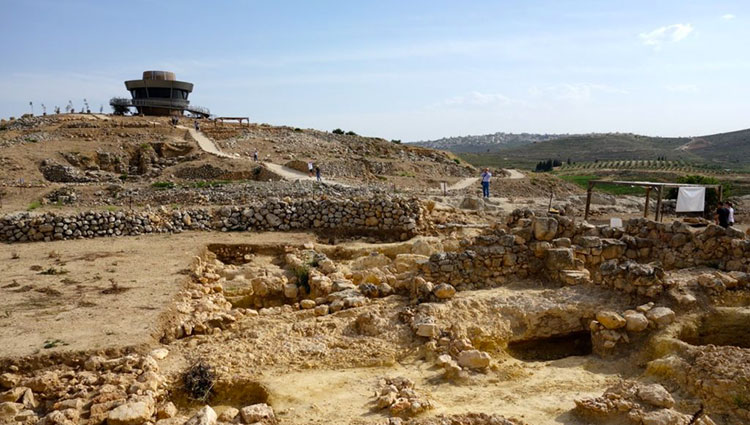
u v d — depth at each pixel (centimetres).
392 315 1032
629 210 3150
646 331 893
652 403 664
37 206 2508
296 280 1380
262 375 830
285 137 5612
